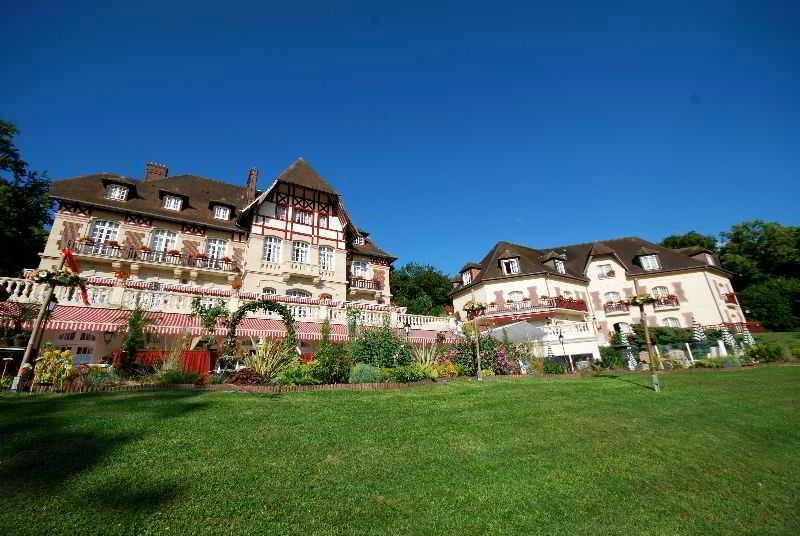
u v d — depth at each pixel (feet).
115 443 21.02
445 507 17.44
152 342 55.77
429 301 177.99
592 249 148.36
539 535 16.10
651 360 49.78
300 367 45.27
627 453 25.71
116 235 92.58
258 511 15.80
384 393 39.27
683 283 136.87
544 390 43.45
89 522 14.02
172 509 15.37
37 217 105.19
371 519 15.96
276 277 99.71
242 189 126.21
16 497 15.14
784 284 157.89
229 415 27.66
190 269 94.84
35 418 24.21
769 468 25.70
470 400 36.91
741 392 47.73
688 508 19.75
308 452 22.11
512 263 135.54
